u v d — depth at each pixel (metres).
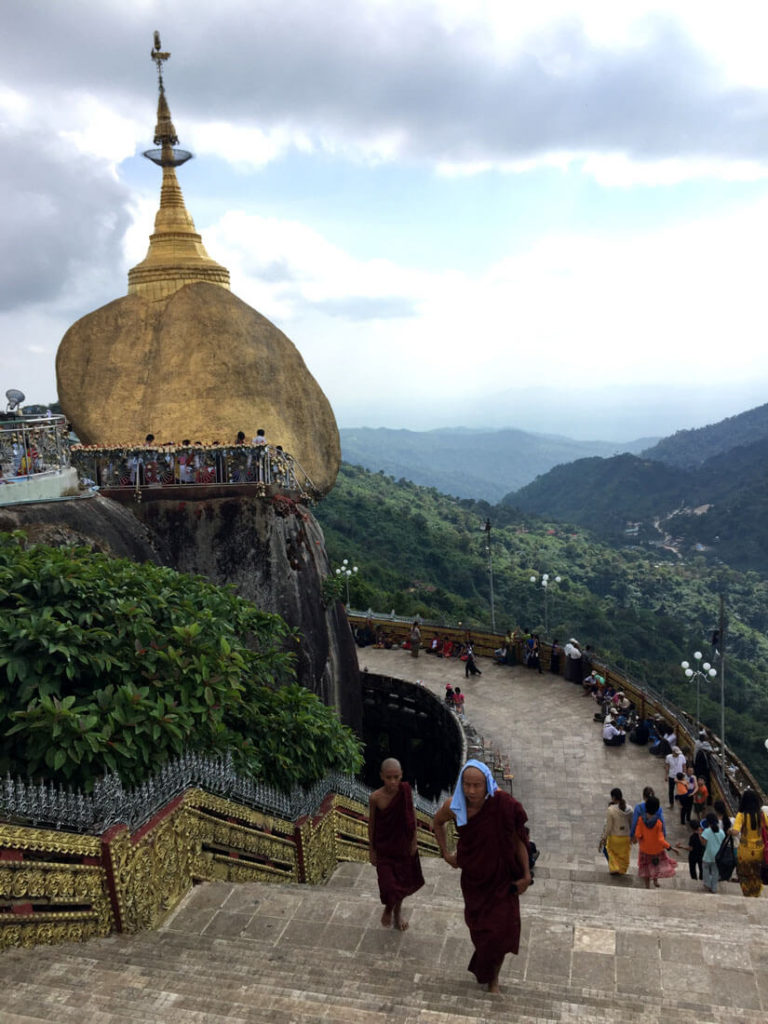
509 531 149.38
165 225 25.98
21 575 8.41
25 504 15.24
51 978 5.23
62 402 23.75
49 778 7.16
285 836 9.20
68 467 18.12
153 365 23.62
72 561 8.82
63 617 8.23
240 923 6.87
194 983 5.22
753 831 10.74
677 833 17.44
